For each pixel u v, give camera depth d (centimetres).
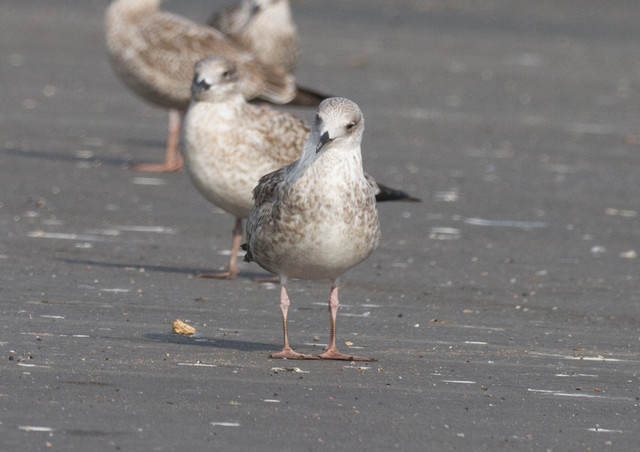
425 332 1131
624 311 1245
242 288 1313
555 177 2038
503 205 1803
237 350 1033
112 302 1205
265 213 1018
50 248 1450
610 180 2030
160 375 930
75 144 2241
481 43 4138
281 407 854
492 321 1184
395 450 770
